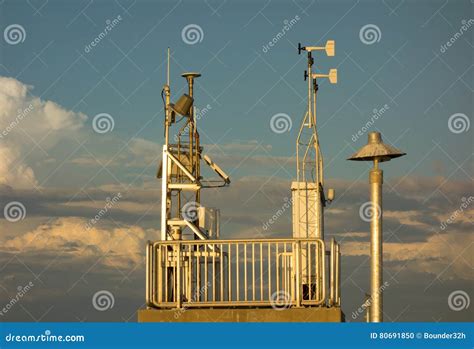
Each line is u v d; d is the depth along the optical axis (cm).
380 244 1670
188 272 1892
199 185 2053
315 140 2081
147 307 1795
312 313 1762
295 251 1838
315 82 2102
